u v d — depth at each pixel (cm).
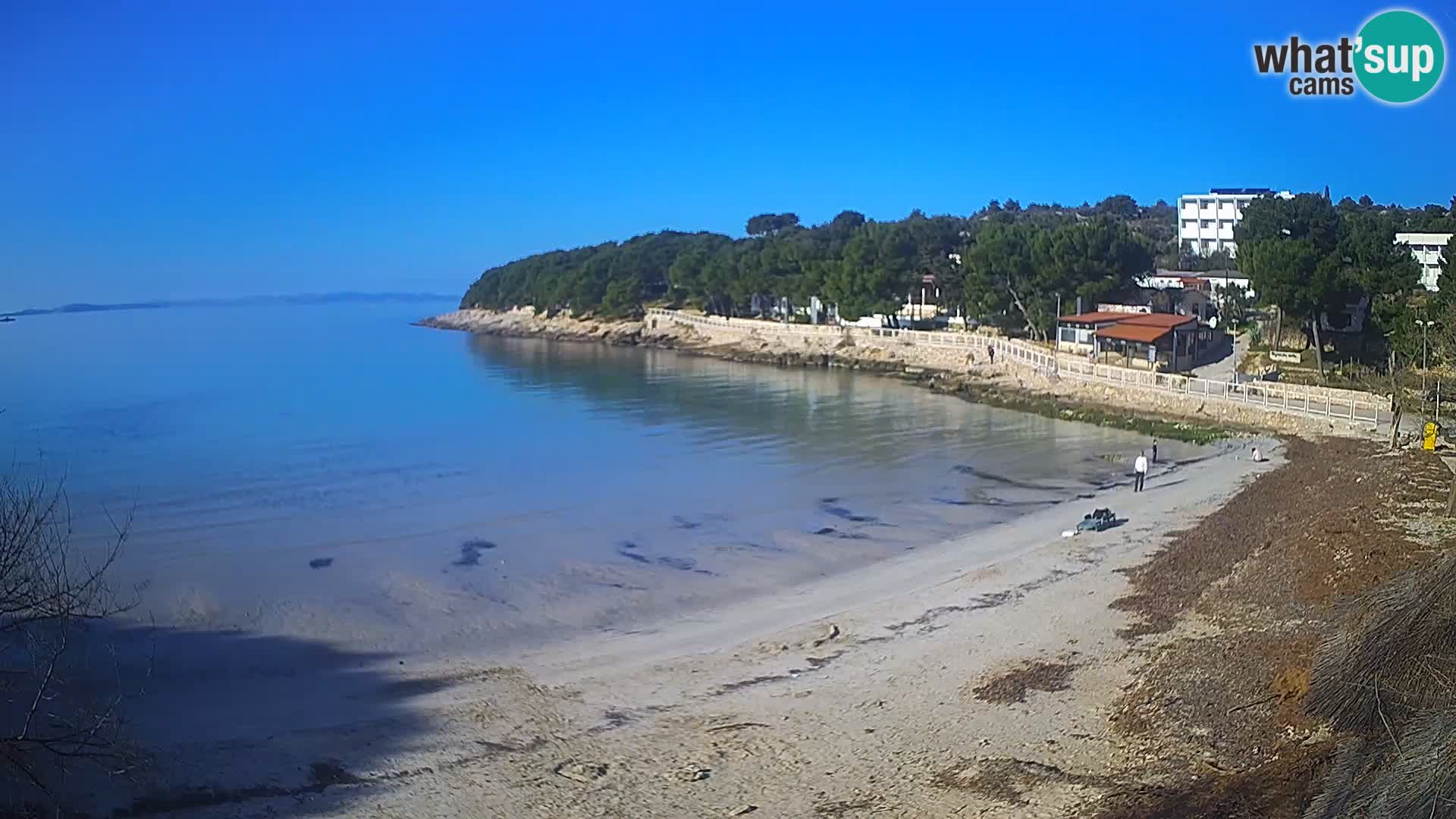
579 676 2694
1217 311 10006
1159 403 7162
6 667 2539
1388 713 1792
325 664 2805
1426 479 4162
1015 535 4100
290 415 7662
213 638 2977
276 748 2241
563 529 4284
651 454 5997
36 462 5631
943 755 2077
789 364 11469
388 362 12850
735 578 3619
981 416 7431
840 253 13675
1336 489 4219
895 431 6756
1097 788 1855
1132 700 2238
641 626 3131
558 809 1941
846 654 2772
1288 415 6222
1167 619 2795
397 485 5131
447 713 2453
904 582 3497
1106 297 9719
